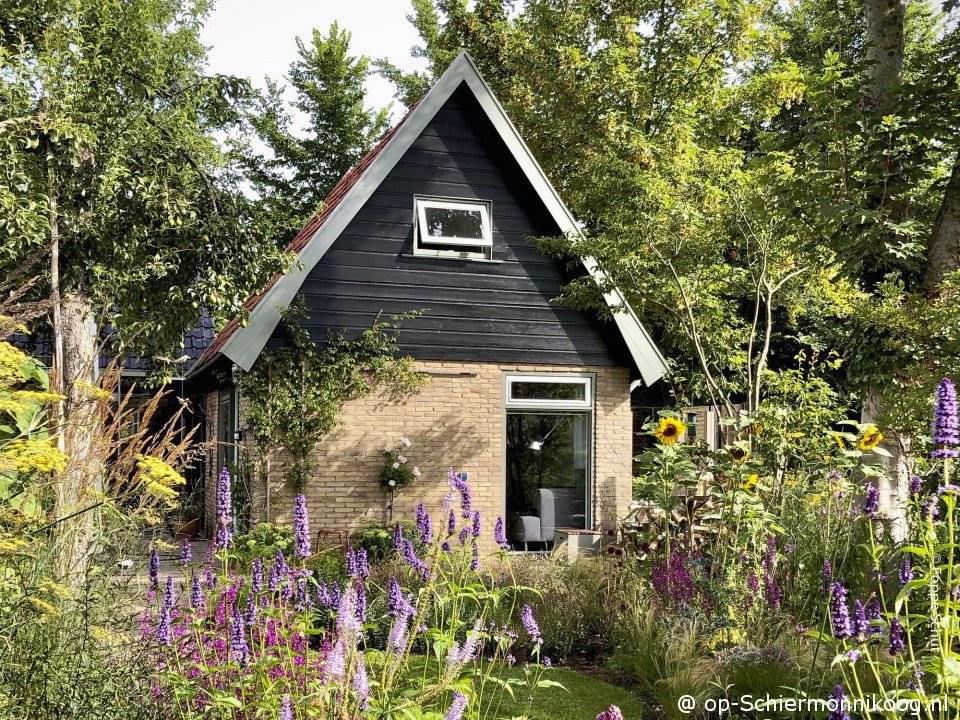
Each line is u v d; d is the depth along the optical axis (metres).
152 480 5.79
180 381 19.08
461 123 14.67
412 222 14.38
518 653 7.91
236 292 11.39
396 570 8.82
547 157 22.14
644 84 20.31
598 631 8.47
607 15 21.09
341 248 14.06
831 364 14.22
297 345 13.64
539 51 21.52
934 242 10.39
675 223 12.34
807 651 6.34
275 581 4.82
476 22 24.17
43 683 3.92
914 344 9.38
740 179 12.56
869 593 6.93
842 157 10.24
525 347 14.69
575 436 14.89
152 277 11.36
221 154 12.91
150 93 10.86
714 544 9.09
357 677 3.85
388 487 13.82
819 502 8.89
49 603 4.35
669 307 13.62
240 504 13.79
